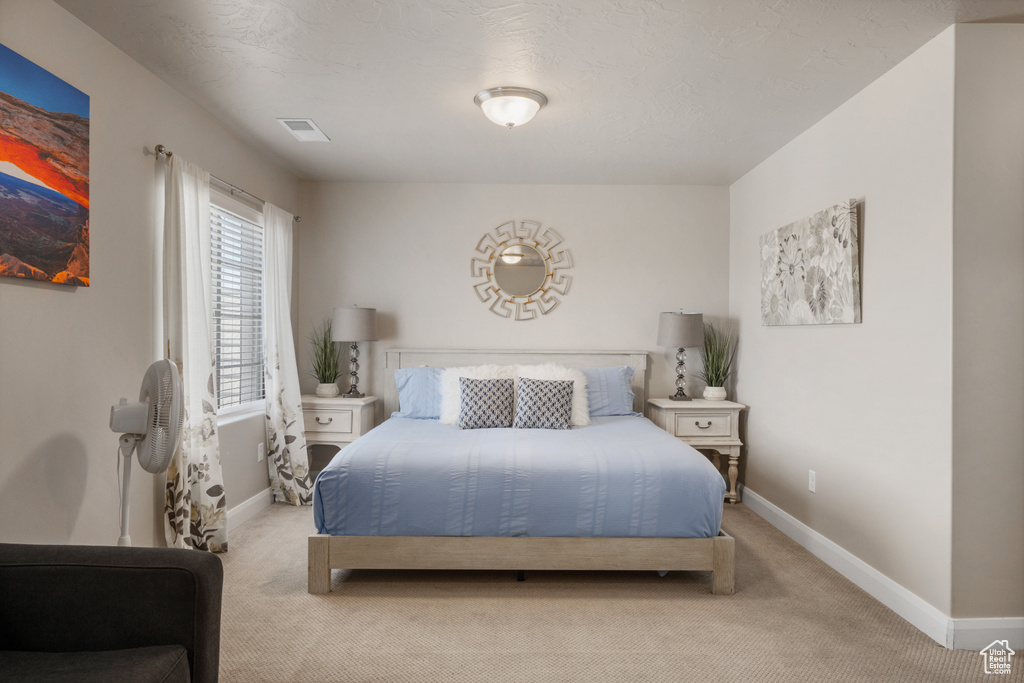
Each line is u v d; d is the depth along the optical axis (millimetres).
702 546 2811
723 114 3318
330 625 2496
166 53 2648
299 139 3822
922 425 2516
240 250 3969
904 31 2404
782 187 3883
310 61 2721
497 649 2312
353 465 2844
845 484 3098
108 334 2551
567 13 2287
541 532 2803
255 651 2279
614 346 4887
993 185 2359
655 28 2398
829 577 3047
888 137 2764
